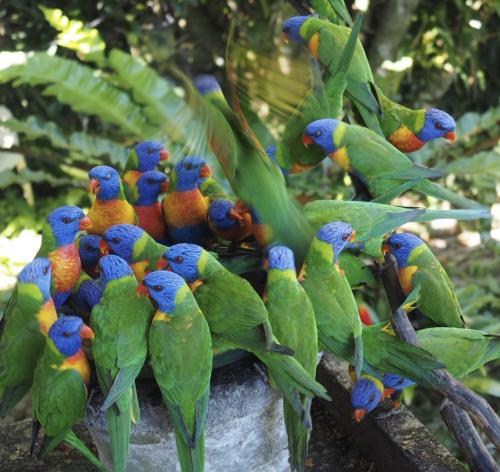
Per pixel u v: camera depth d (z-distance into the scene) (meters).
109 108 2.64
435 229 3.67
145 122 2.68
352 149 1.61
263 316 1.35
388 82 3.04
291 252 1.40
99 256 1.57
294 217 1.47
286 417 1.38
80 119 3.42
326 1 1.79
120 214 1.59
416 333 1.50
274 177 1.45
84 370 1.39
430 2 3.34
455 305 1.55
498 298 2.89
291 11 1.94
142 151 1.67
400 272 1.57
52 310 1.44
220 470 1.47
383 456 1.62
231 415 1.41
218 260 1.54
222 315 1.37
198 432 1.32
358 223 1.53
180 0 3.24
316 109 1.65
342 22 1.80
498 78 3.67
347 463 1.69
